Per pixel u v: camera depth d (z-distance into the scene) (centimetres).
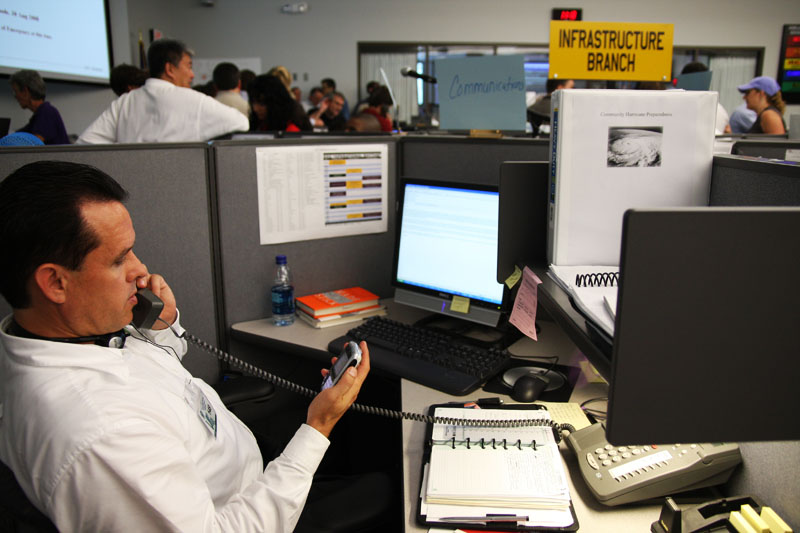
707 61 764
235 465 98
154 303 98
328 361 145
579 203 86
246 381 141
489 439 100
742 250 51
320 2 751
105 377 78
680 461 87
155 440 75
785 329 53
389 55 770
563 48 148
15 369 75
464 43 764
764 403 55
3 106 388
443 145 173
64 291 75
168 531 74
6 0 363
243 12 751
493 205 144
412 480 94
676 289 52
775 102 388
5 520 71
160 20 694
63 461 69
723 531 72
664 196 87
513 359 138
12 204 70
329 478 125
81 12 452
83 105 483
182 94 232
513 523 83
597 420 110
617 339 53
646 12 749
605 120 83
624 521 84
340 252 178
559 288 80
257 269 166
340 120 524
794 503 75
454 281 155
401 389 124
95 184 75
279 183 163
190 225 153
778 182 74
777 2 744
